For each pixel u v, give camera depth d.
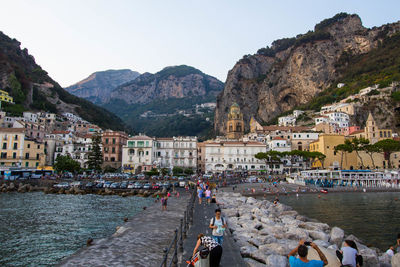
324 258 11.27
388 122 157.12
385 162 120.44
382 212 46.62
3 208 50.62
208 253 11.50
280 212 42.75
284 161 131.62
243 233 25.17
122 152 121.06
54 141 123.88
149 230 24.64
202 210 31.47
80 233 32.72
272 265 16.61
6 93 160.12
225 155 130.50
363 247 23.03
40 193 75.38
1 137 104.75
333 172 97.62
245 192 73.88
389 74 197.12
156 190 76.25
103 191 76.25
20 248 26.98
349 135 140.38
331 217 42.66
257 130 171.75
